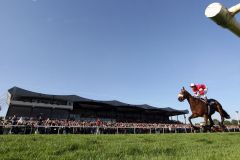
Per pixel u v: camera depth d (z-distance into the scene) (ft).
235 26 3.48
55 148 18.34
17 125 57.67
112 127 73.77
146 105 144.66
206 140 29.48
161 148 19.65
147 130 86.89
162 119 163.94
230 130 100.73
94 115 137.08
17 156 14.58
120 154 16.35
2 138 26.55
